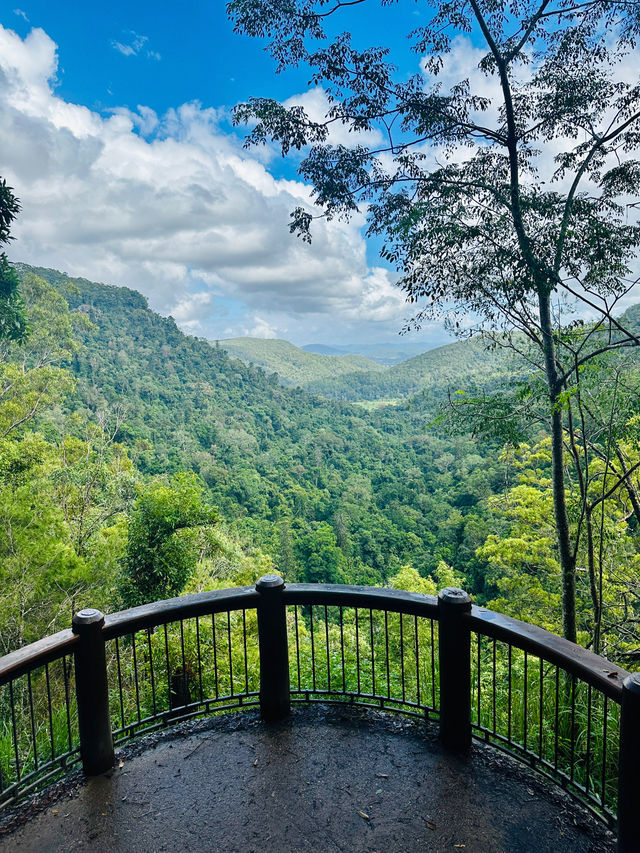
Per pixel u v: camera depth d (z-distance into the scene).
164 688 7.96
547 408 6.56
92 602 13.46
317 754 2.45
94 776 2.34
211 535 16.56
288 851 1.91
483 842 1.93
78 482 18.09
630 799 1.60
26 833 2.03
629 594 9.80
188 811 2.12
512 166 6.69
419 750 2.46
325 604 2.72
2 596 11.95
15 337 13.20
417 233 5.90
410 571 20.89
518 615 13.08
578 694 3.65
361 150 6.55
